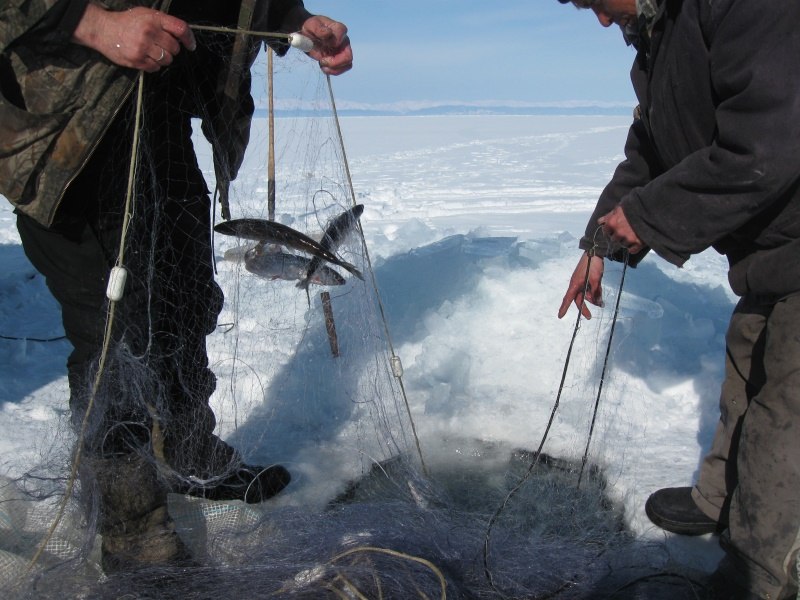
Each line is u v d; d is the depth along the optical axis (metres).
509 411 2.97
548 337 3.38
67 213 1.80
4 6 1.54
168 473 2.01
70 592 1.81
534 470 2.65
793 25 1.56
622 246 2.00
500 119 52.72
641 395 3.10
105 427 1.91
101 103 1.68
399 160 17.06
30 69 1.64
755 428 1.85
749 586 1.86
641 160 2.34
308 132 5.25
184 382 2.15
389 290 3.89
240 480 2.34
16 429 2.71
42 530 2.02
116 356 1.89
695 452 2.69
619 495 2.47
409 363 3.34
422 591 1.80
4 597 1.74
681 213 1.79
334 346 2.72
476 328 3.48
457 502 2.46
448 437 2.86
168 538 1.95
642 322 3.45
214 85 2.15
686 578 1.95
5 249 5.80
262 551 1.99
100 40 1.61
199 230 2.13
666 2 1.82
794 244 1.80
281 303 3.90
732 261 2.03
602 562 2.03
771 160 1.61
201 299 2.18
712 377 3.11
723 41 1.65
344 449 2.74
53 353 3.53
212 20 2.07
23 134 1.65
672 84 1.87
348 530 2.06
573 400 3.03
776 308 1.84
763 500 1.82
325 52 2.21
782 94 1.57
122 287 1.74
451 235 5.48
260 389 3.12
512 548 2.05
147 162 1.91
